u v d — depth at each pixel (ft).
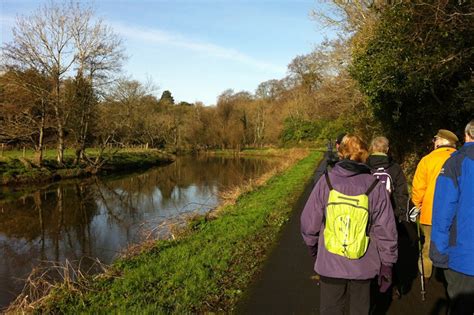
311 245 10.80
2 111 89.61
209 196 64.64
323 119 172.86
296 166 89.56
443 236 9.86
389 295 15.03
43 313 15.65
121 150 135.74
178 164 137.39
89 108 99.81
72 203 61.41
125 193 71.82
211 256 21.22
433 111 33.81
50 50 91.81
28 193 69.15
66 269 20.80
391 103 38.75
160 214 51.83
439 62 25.94
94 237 41.04
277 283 17.20
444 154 14.44
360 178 10.17
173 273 18.99
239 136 203.82
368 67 35.04
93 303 16.20
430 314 13.44
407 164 44.96
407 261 18.58
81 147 100.32
